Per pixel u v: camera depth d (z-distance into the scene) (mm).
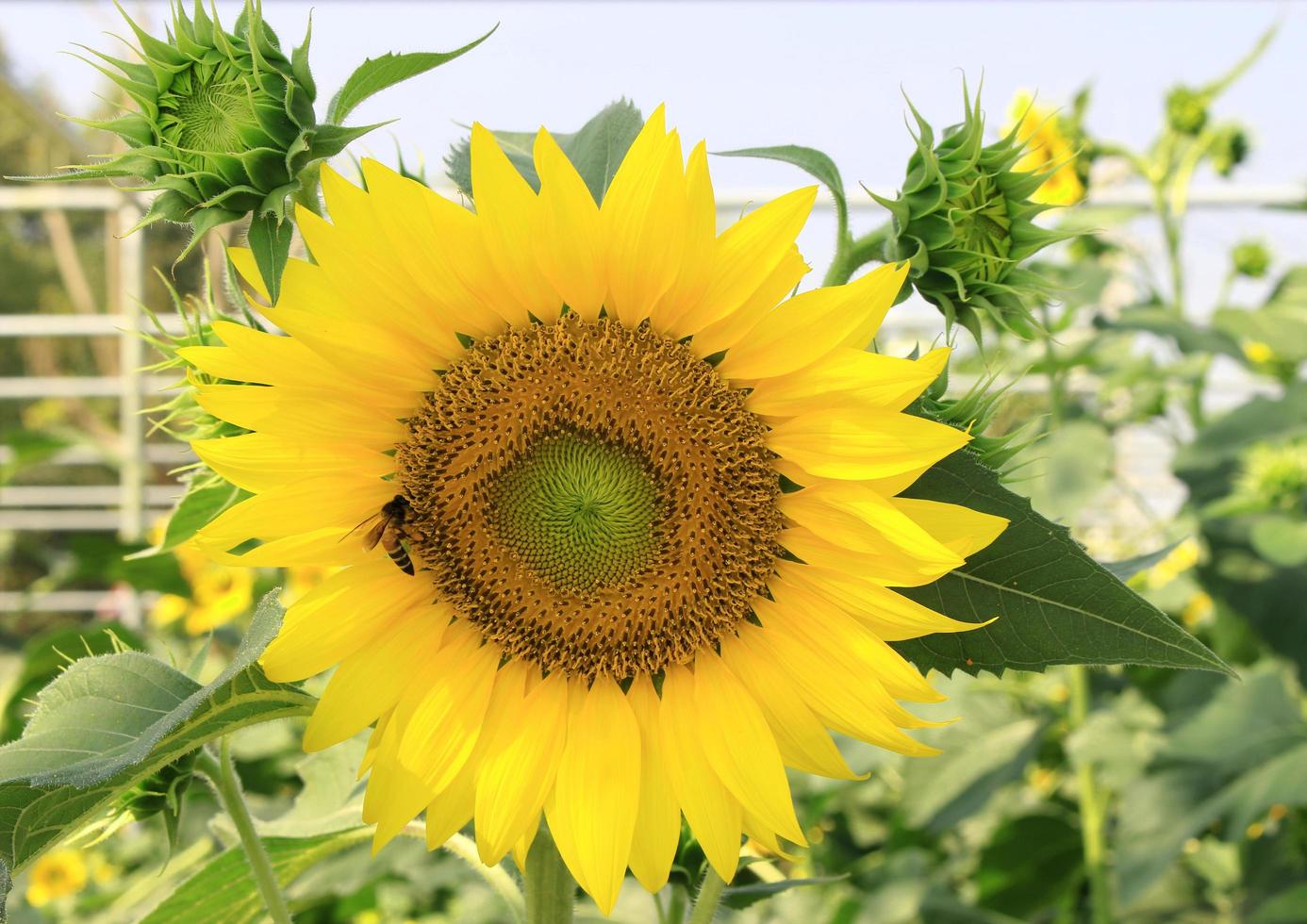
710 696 351
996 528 330
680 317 349
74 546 815
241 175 340
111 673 323
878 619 342
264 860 359
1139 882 583
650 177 333
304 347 331
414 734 341
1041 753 786
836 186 362
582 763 348
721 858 340
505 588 356
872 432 332
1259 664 731
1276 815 708
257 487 335
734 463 353
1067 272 743
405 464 352
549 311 351
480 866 367
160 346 381
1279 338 753
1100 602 336
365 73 341
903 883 634
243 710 331
